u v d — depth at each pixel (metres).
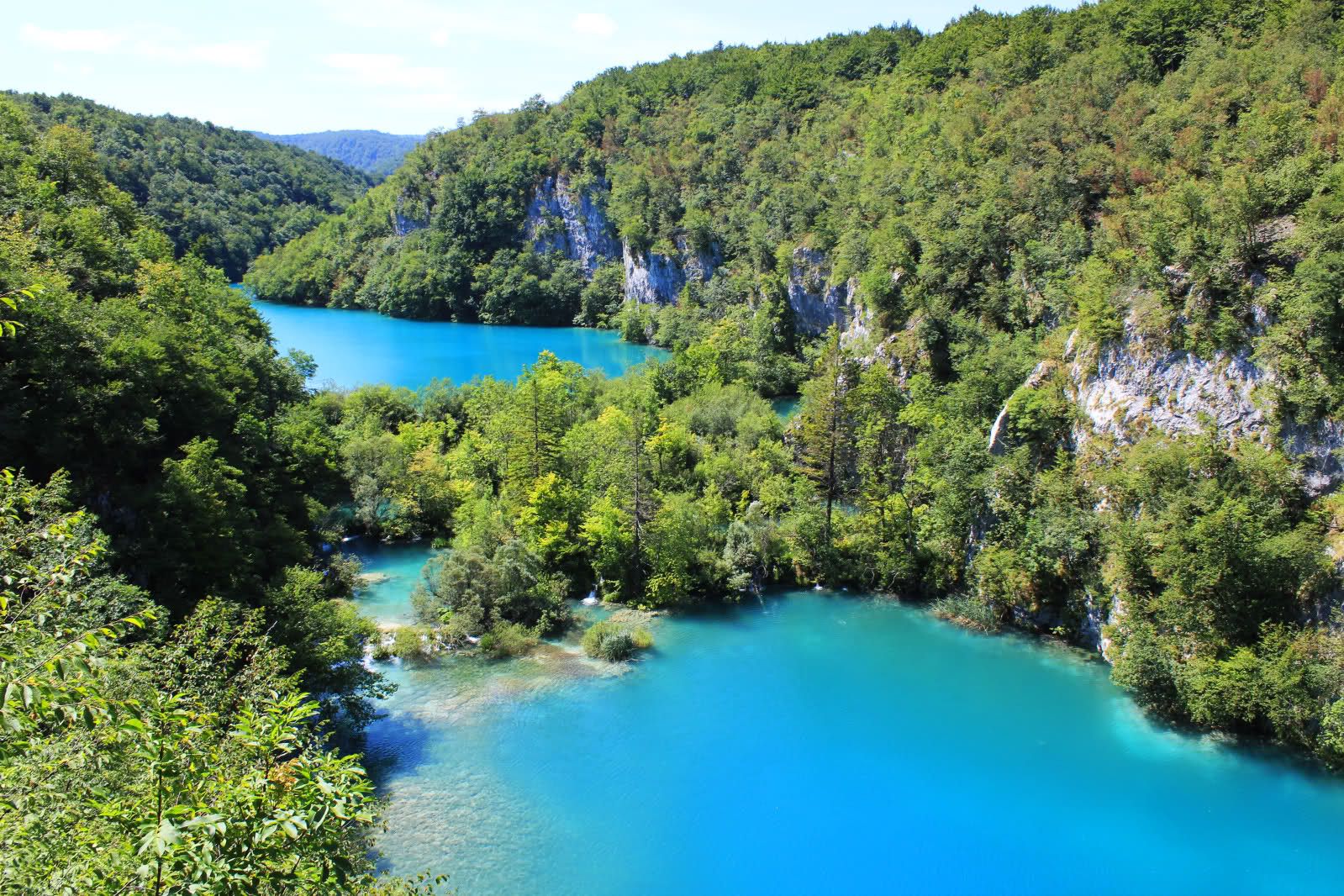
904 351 71.56
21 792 12.76
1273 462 40.00
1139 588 43.31
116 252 65.38
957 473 54.34
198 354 56.38
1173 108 66.06
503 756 38.09
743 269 134.50
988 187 73.88
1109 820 34.28
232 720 18.30
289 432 64.06
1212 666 38.62
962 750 38.91
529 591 51.41
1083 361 50.84
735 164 155.50
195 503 44.06
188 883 10.05
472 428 80.12
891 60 155.88
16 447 42.00
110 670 17.69
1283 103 55.22
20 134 76.06
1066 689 43.84
